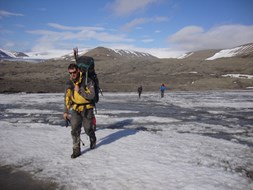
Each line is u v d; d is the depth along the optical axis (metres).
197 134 9.46
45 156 6.00
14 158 5.87
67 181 4.67
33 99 29.06
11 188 4.48
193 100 30.45
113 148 6.63
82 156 5.97
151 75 102.19
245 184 4.66
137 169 5.17
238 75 106.94
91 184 4.52
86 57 5.91
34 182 4.68
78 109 5.87
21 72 113.88
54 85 57.41
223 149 7.04
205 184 4.55
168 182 4.59
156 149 6.66
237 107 21.70
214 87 77.81
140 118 13.70
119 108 20.06
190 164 5.59
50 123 11.98
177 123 12.41
